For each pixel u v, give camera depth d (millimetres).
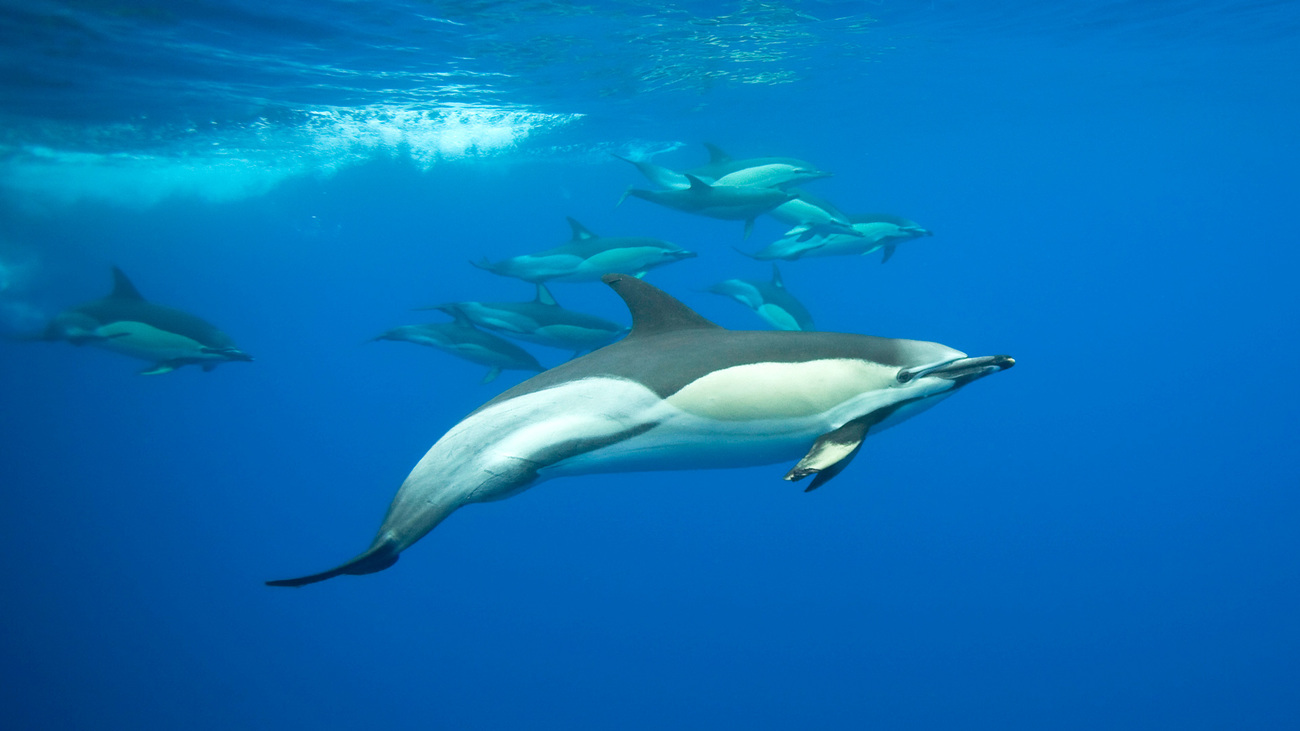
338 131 21156
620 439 3039
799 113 24781
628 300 3729
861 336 3430
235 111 17609
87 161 23188
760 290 11359
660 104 20734
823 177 10422
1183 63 21391
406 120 20031
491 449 2936
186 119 18188
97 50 12453
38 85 14469
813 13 13312
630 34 13594
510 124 21844
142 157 23250
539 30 12844
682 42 14492
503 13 11773
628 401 3061
